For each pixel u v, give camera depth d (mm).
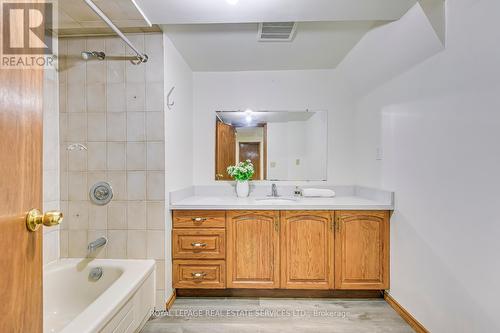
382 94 2301
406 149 1971
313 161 2918
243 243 2285
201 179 2932
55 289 1933
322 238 2281
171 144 2262
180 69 2502
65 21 1890
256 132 2936
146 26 1993
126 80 2115
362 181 2713
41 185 797
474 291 1383
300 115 2912
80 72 2129
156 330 1900
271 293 2381
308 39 2230
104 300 1476
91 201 2135
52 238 2059
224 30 2090
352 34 2145
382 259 2254
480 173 1341
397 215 2117
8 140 674
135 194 2125
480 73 1330
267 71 2904
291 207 2254
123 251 2133
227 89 2912
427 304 1756
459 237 1479
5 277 667
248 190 2816
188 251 2271
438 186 1642
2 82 659
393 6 1699
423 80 1765
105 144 2125
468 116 1410
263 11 1749
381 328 1917
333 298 2354
